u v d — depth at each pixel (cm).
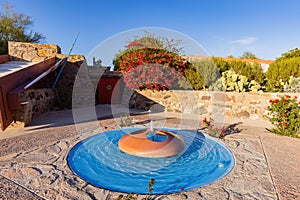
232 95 892
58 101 1184
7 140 523
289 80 894
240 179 329
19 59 1234
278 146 493
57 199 269
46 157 415
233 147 488
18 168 357
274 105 613
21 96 736
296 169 363
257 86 927
